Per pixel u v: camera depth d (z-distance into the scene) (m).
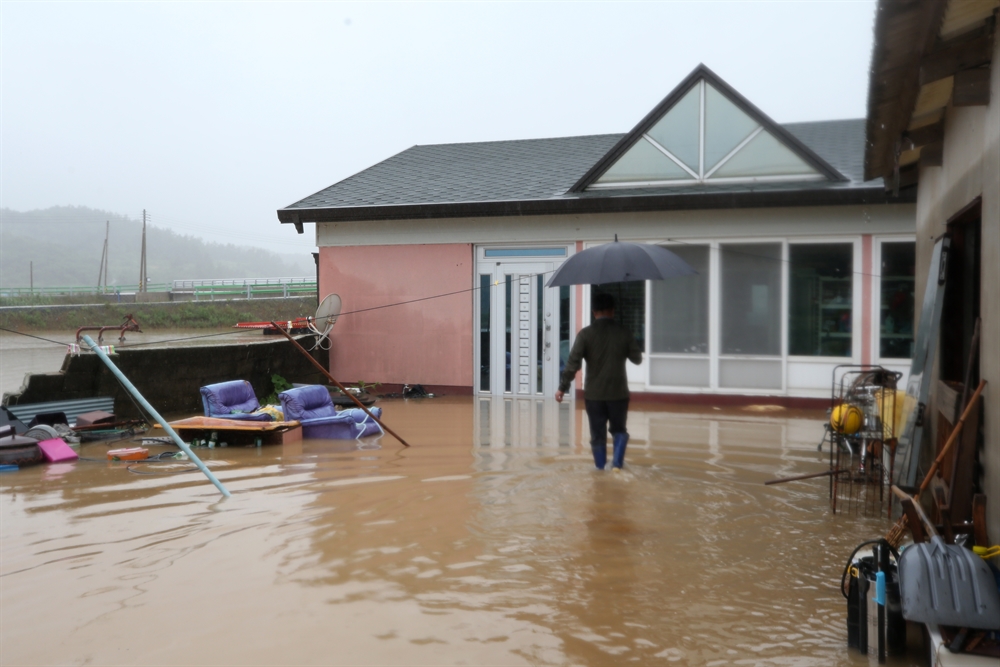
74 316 36.62
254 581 4.80
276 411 10.70
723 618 4.20
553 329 13.67
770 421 11.06
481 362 14.10
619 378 7.68
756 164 12.67
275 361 13.41
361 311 14.55
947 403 5.88
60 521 6.21
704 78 12.71
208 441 9.65
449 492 7.00
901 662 3.66
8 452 8.35
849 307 12.16
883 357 12.03
